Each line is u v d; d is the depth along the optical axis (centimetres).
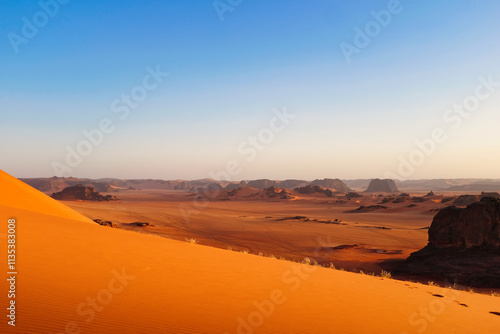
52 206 2008
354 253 4497
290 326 593
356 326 642
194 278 851
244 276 958
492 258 3095
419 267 3294
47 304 538
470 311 915
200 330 522
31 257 822
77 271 759
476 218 3322
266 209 16575
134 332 476
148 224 7500
